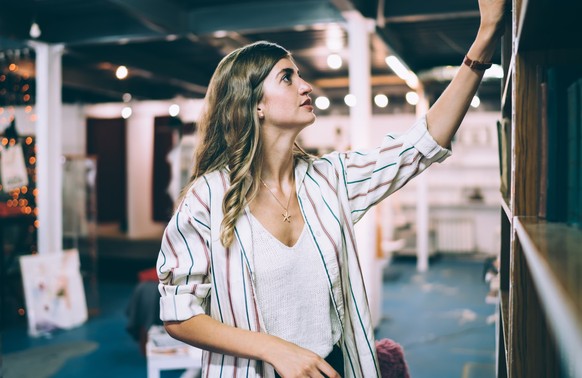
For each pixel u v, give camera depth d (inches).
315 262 53.7
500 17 51.5
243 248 51.7
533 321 42.6
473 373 176.1
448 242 464.1
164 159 474.3
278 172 55.9
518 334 42.9
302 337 52.3
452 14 204.7
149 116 476.1
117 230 505.4
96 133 502.0
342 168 57.9
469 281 356.2
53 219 262.8
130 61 292.8
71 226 316.5
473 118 453.1
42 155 258.5
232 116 54.2
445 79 337.1
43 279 246.5
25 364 202.1
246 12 221.5
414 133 56.2
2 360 206.4
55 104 260.1
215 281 52.3
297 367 46.8
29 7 232.8
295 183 56.8
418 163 56.7
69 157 316.5
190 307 51.1
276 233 53.4
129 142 480.1
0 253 261.6
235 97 54.1
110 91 379.2
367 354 54.6
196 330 50.5
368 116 221.1
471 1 202.1
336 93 439.8
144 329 207.2
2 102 326.6
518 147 44.8
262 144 55.4
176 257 53.3
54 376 189.8
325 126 468.4
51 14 242.5
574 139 35.1
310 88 55.5
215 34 226.5
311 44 291.1
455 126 55.6
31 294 242.2
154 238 466.0
